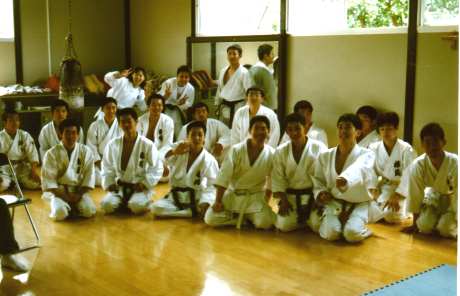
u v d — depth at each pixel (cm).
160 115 680
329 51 652
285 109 704
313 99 674
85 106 856
